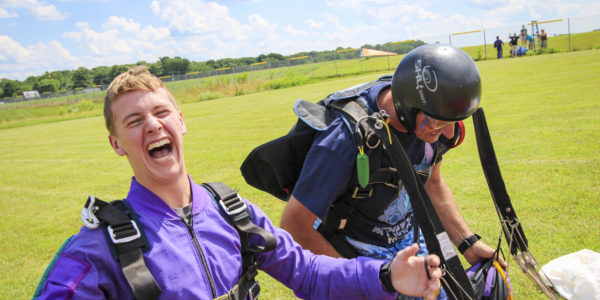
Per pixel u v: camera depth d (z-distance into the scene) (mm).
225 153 8844
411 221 2080
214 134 11664
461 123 1969
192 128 13523
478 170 5551
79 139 15242
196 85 37625
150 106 1314
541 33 30828
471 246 2215
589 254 2686
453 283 1587
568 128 7035
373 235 1970
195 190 1421
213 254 1345
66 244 1202
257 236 1500
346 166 1755
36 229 5574
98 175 8555
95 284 1141
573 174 4902
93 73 91438
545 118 8031
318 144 1812
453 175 5445
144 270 1188
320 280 1573
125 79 1314
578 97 9797
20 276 4160
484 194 4688
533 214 4008
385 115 1755
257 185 2207
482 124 1924
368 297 1504
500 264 2119
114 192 7172
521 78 15312
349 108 1822
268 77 39094
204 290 1292
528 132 7141
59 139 16094
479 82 1606
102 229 1210
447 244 1602
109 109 1336
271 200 5406
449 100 1575
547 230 3666
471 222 4012
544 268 2691
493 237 3688
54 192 7535
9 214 6402
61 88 85562
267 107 17406
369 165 1739
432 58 1612
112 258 1188
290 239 1632
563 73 15094
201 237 1352
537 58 24828
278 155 2064
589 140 6188
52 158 11445
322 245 1954
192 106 24469
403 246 2059
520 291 2875
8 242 5148
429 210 1619
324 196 1775
